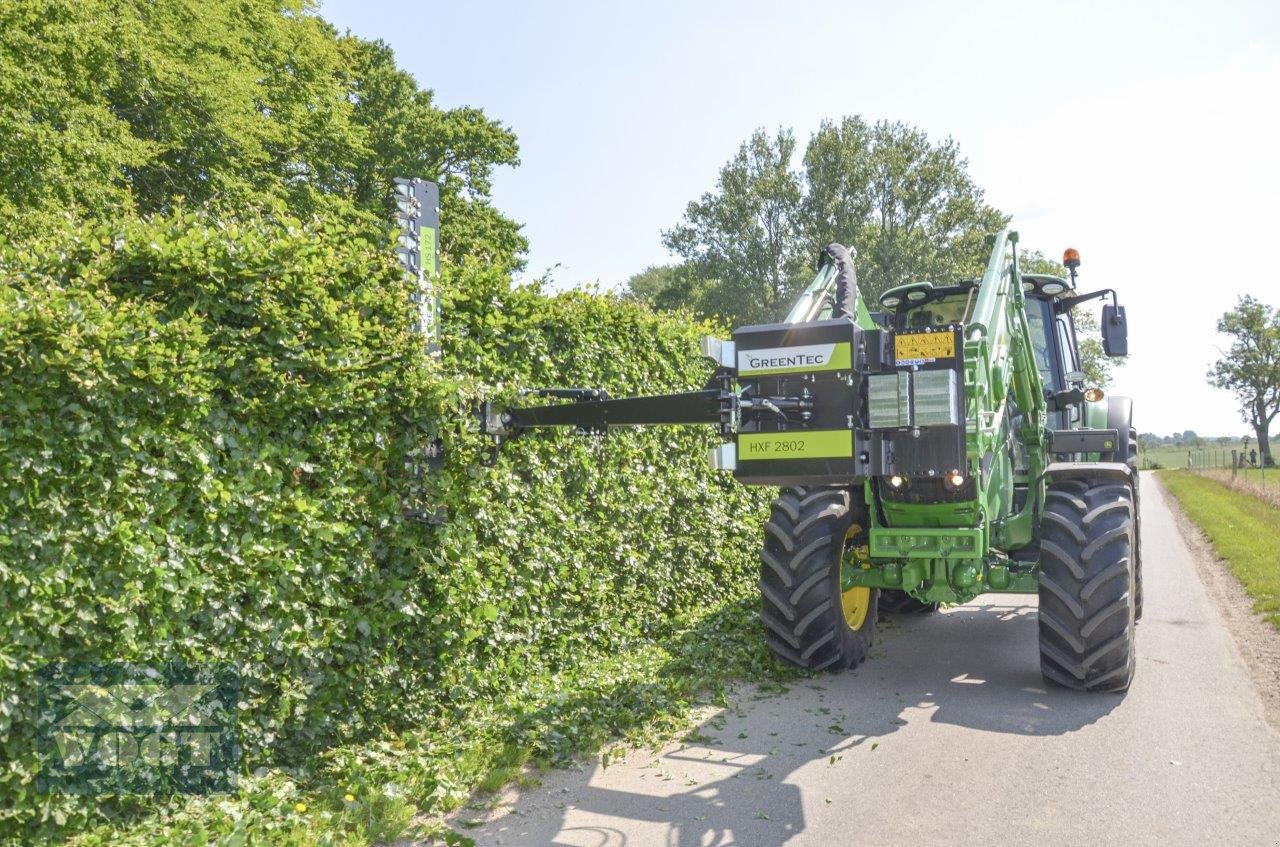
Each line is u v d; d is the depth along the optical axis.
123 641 3.95
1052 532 6.32
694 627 8.12
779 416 5.23
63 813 3.80
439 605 5.61
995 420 6.27
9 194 13.22
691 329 8.77
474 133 28.12
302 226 5.00
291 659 4.72
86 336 3.83
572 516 6.96
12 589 3.65
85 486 3.87
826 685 6.70
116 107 17.33
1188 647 7.55
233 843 3.85
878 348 5.23
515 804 4.59
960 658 7.49
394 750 5.05
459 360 5.87
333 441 4.94
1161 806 4.44
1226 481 33.03
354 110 26.47
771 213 49.16
